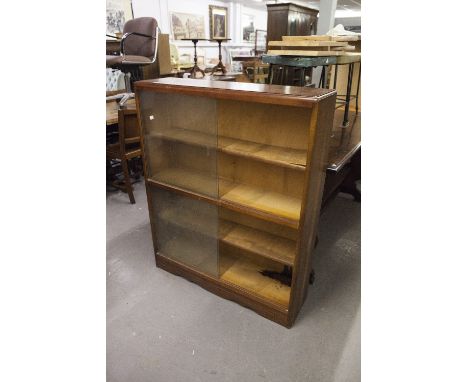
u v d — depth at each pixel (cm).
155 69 452
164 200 194
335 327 164
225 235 184
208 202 167
